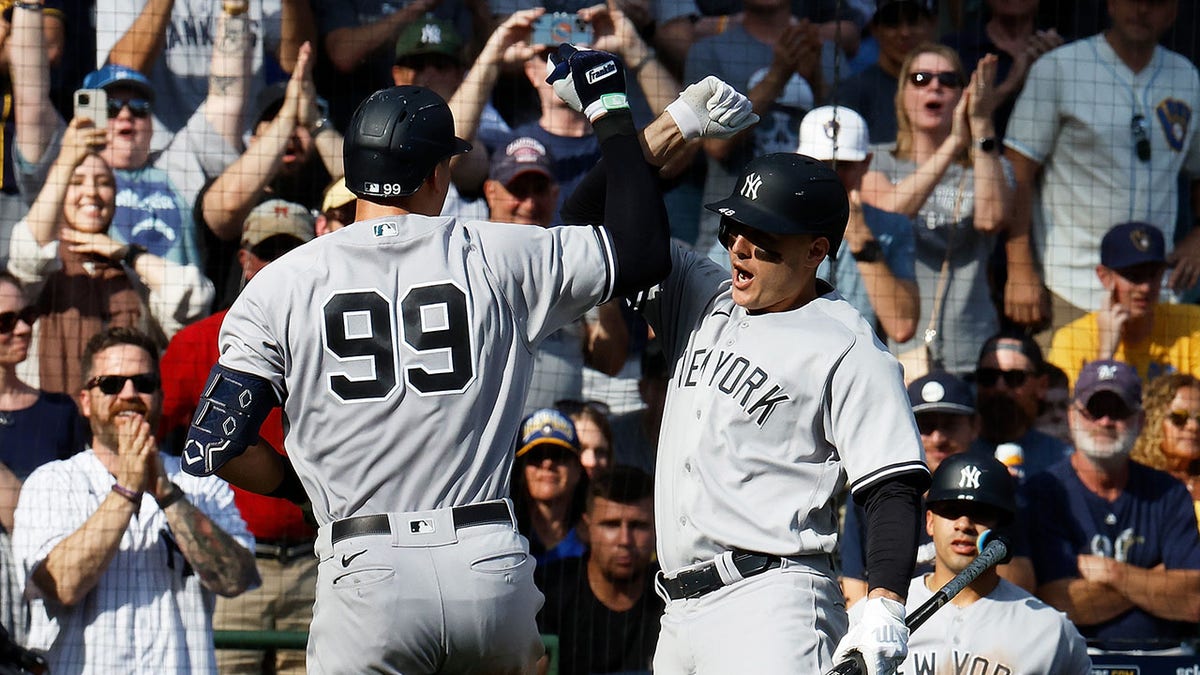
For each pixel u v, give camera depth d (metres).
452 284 10.77
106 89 24.11
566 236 11.26
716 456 11.69
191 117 24.77
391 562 10.53
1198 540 23.30
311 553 21.86
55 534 20.83
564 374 23.83
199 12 25.02
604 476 22.64
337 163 25.08
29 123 24.09
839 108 25.28
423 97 11.29
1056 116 26.64
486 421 10.81
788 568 11.55
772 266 11.48
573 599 22.34
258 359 10.70
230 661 21.27
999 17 26.98
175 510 21.08
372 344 10.64
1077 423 23.56
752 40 26.55
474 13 26.33
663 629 12.32
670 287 12.70
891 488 11.05
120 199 24.03
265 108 25.06
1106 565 23.03
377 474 10.63
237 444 10.55
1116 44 27.09
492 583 10.65
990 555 14.01
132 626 20.61
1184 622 22.98
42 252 23.52
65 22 24.72
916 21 26.45
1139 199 26.77
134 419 20.97
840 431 11.37
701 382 11.88
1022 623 17.48
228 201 24.39
